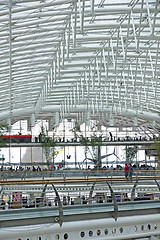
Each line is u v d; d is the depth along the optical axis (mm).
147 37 31891
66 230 18797
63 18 28484
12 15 27234
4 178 40500
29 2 25328
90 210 19875
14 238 17953
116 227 20016
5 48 34812
